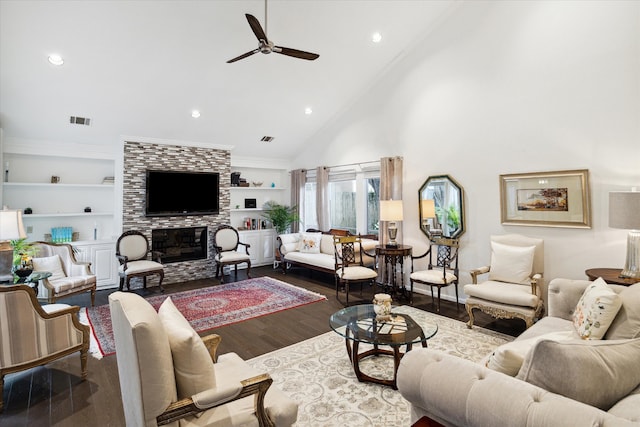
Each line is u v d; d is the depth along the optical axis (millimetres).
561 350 1226
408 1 4285
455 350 3072
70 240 5227
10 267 3275
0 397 2240
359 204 6160
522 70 3955
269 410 1598
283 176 7844
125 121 5062
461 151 4574
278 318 4004
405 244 5336
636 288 1878
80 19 3449
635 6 3199
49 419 2176
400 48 5078
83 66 3967
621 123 3289
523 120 3961
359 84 5707
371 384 2535
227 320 3930
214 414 1539
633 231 2939
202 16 3752
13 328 2283
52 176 5211
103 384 2607
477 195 4422
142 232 5539
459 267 4641
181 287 5465
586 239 3535
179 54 4160
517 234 4016
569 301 2682
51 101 4336
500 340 3291
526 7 3906
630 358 1269
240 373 1854
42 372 2791
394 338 2357
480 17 4320
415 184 5164
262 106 5617
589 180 3490
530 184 3920
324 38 4516
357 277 4566
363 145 6000
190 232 6168
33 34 3473
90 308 4363
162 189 5652
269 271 6703
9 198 4891
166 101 4895
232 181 6945
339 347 3199
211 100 5141
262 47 3049
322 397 2369
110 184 5504
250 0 3707
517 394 1186
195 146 6090
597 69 3420
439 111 4816
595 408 1077
